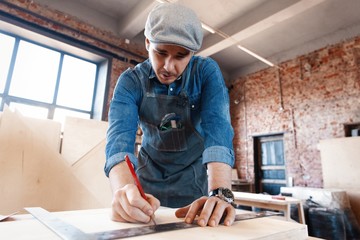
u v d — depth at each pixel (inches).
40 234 17.5
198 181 39.4
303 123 178.2
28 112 143.9
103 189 74.7
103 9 168.1
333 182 138.3
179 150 38.5
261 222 23.3
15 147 58.6
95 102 169.0
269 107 201.9
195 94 37.3
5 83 137.9
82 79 168.9
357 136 138.8
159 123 38.1
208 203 23.5
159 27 25.9
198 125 39.6
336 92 165.0
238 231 19.7
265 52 203.6
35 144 61.1
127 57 179.0
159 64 28.6
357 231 112.0
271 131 196.7
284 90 194.2
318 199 120.0
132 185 24.0
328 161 142.6
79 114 163.3
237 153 219.0
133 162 29.1
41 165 60.1
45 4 148.9
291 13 136.9
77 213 25.8
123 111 33.6
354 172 131.8
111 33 173.8
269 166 198.4
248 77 223.5
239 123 222.7
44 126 74.6
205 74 36.9
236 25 158.4
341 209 113.4
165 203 38.0
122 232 18.5
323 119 168.2
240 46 168.4
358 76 156.8
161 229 19.7
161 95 37.1
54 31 149.7
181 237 17.7
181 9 26.9
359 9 150.4
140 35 189.0
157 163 39.8
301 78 185.0
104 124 84.2
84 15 163.2
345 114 158.4
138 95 37.5
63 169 62.4
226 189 26.5
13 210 54.1
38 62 151.7
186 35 25.9
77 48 158.9
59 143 75.9
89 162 76.7
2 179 55.2
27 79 145.9
